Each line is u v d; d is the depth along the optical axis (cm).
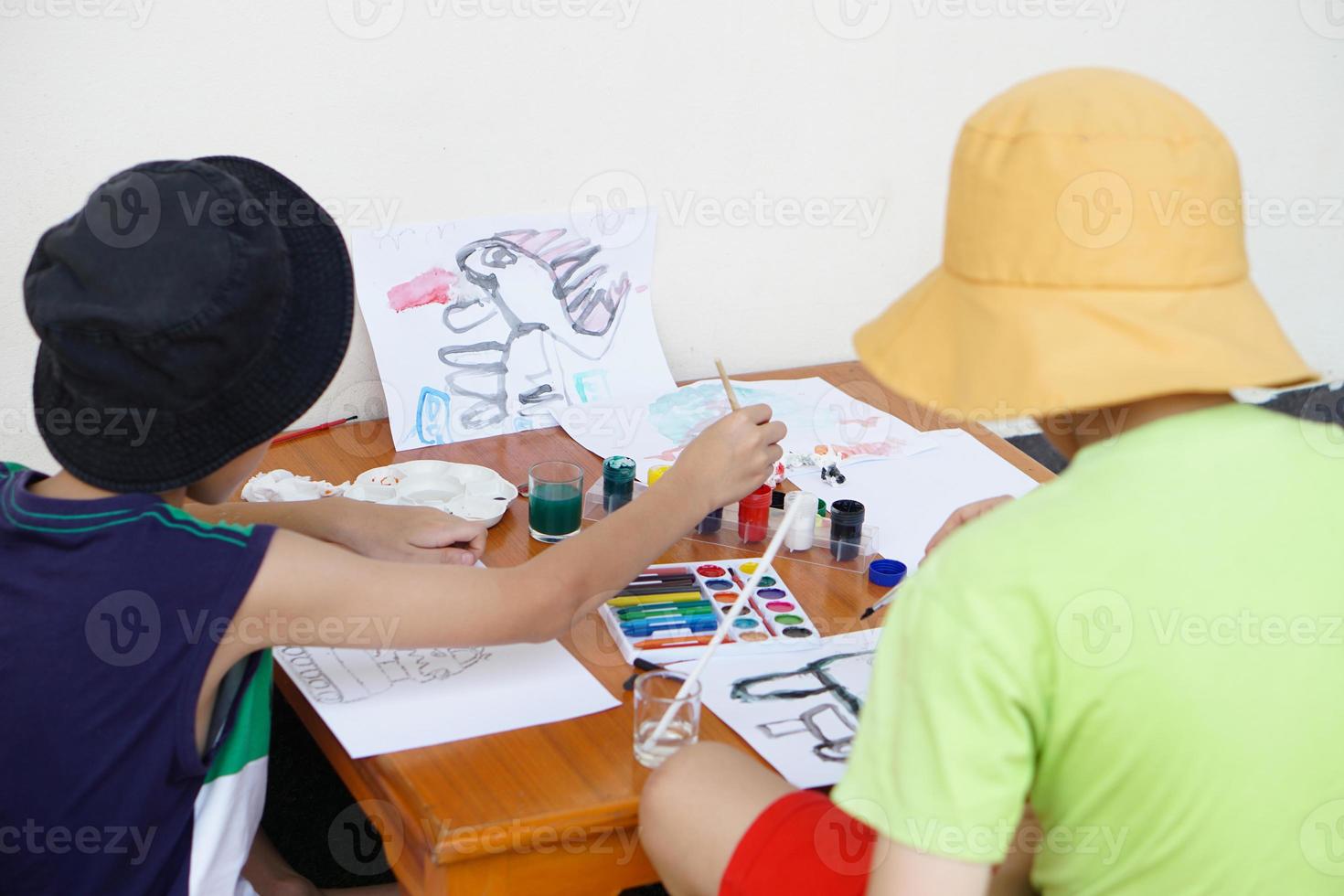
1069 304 86
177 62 166
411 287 184
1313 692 85
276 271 101
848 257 222
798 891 101
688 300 213
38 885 107
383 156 181
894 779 89
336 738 117
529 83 186
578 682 129
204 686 104
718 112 201
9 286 168
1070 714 85
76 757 102
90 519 100
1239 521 85
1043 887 96
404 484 165
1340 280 274
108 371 97
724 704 126
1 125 160
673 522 133
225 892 114
